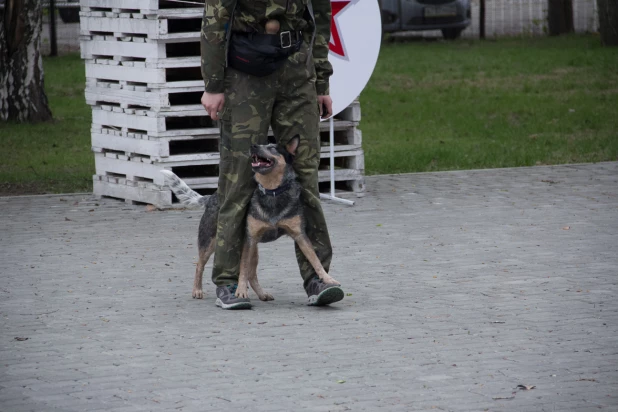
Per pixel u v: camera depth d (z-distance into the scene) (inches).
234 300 341.1
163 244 454.3
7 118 893.8
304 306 346.0
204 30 325.7
